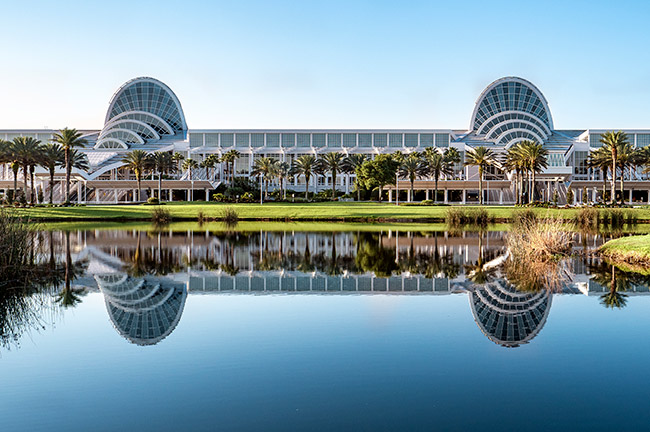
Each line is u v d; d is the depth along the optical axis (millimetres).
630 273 22719
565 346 12617
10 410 9352
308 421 8875
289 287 19875
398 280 21250
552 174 98938
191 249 31516
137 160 85188
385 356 11930
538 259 27172
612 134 72312
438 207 72250
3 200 68375
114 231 44406
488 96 128125
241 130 115000
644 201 103000
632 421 8820
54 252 29828
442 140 113625
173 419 9000
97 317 15414
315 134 115625
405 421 8859
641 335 13453
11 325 14641
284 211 64188
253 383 10453
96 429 8672
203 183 94562
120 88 134250
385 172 82875
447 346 12664
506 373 10883
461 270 23672
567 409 9281
